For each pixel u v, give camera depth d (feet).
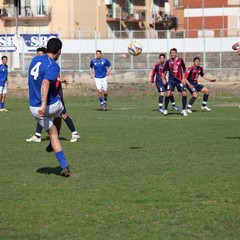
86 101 231.71
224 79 254.88
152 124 134.82
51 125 71.26
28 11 379.55
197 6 415.64
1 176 71.56
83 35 381.19
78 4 378.53
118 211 55.11
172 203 57.82
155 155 87.30
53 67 69.26
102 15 395.14
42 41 285.23
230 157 84.64
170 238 47.50
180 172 73.05
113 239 47.42
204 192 61.98
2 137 111.24
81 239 47.52
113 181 67.92
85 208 56.13
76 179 69.36
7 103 223.71
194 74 169.99
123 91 252.42
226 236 48.14
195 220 52.31
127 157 85.66
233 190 62.90
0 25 382.63
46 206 56.95
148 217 53.26
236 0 410.31
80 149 94.58
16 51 280.72
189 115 160.15
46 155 88.58
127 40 317.63
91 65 181.98
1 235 48.75
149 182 67.10
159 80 172.76
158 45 315.37
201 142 101.60
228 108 185.98
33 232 49.42
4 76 182.19
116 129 124.47
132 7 422.82
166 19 442.91
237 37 309.01
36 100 70.54
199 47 313.94
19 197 60.54
